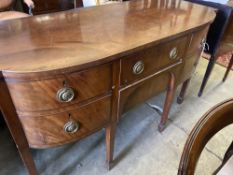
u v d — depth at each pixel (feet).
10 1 6.03
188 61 3.99
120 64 2.71
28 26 3.17
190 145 1.55
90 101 2.74
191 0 5.04
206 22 3.58
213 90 6.23
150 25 3.34
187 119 5.21
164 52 3.24
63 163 4.11
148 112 5.35
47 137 2.81
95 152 4.34
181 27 3.31
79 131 2.95
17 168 3.98
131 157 4.28
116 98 3.02
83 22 3.36
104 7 4.06
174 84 4.05
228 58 7.62
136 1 4.49
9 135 4.58
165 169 4.11
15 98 2.39
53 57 2.38
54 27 3.16
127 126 4.95
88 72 2.46
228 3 4.68
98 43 2.72
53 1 7.68
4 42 2.69
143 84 3.45
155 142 4.61
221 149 4.51
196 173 4.05
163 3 4.43
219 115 1.75
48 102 2.45
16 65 2.20
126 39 2.85
